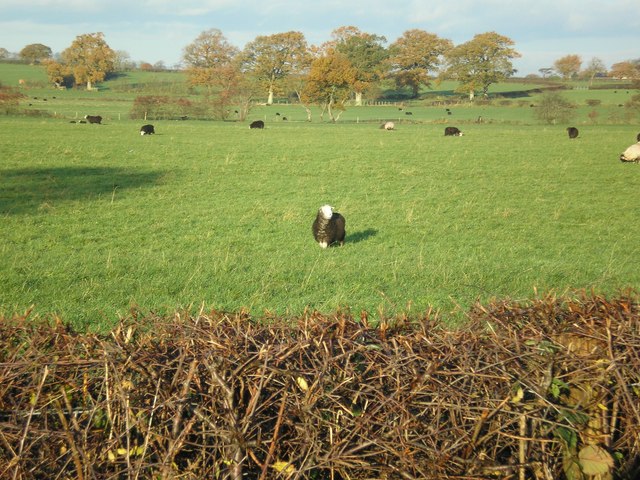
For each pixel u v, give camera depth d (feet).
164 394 9.28
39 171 88.33
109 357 9.34
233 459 8.89
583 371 10.09
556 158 121.39
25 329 11.02
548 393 9.98
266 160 111.96
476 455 9.41
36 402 9.06
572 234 55.72
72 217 58.70
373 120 335.06
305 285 36.45
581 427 9.82
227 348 9.73
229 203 69.46
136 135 163.22
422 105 492.54
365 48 513.45
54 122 213.46
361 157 120.67
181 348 9.77
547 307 12.19
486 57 515.09
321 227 47.55
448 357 10.11
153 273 38.75
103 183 79.92
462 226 59.16
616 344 10.62
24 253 43.83
